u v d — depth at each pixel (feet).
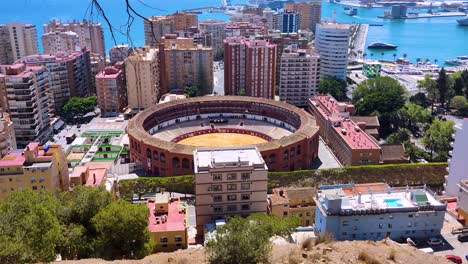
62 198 272.31
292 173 511.40
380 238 332.39
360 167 520.42
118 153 627.87
